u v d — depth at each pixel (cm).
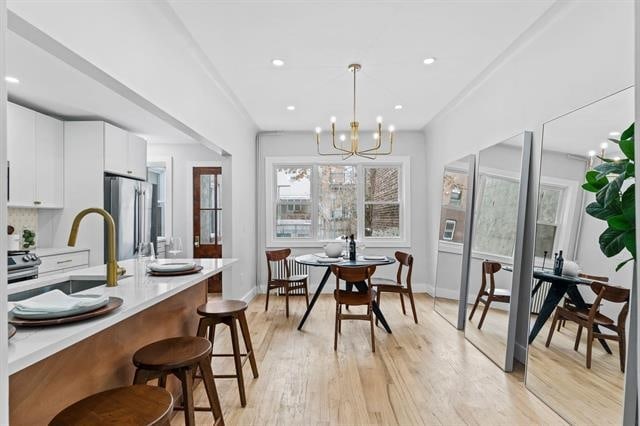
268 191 574
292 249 573
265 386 257
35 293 191
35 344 104
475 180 385
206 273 234
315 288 570
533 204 281
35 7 142
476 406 231
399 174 583
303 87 381
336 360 304
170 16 244
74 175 398
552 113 260
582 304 217
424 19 251
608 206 204
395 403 235
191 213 550
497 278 318
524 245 294
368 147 577
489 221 342
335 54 305
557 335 235
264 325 402
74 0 164
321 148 576
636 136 127
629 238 189
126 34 205
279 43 285
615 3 205
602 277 204
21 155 347
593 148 217
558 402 225
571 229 234
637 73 126
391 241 570
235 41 280
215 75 346
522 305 296
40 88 321
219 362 300
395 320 424
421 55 307
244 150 493
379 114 480
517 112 304
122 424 108
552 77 259
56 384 131
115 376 169
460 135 428
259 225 575
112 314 136
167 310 223
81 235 397
